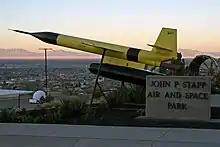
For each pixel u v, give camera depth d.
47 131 8.95
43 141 7.84
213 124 10.84
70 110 12.89
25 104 17.91
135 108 14.63
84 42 17.28
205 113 11.48
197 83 11.58
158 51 17.03
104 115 12.95
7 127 9.52
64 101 13.93
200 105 11.52
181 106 11.66
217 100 18.05
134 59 16.62
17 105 17.25
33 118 11.76
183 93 11.66
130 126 10.34
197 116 11.52
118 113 13.44
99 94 16.02
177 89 11.71
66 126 9.72
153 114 11.87
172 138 8.08
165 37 17.30
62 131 8.95
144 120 11.59
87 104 15.22
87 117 12.22
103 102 15.31
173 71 16.62
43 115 12.30
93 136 8.33
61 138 8.13
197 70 22.72
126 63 16.78
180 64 16.88
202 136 8.29
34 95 18.20
